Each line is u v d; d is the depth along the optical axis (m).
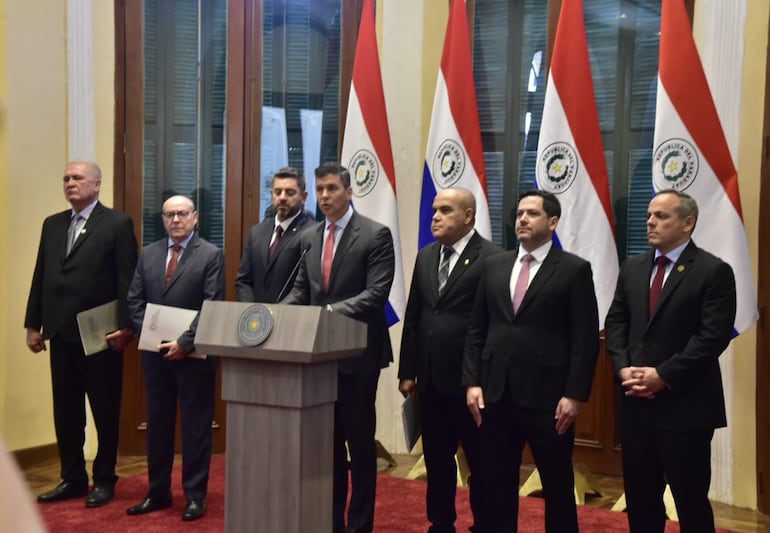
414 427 2.97
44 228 3.79
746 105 3.94
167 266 3.58
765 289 3.83
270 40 5.04
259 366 2.26
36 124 4.50
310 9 5.04
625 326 2.77
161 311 3.41
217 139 5.04
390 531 3.32
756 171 3.90
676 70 3.66
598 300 3.84
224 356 2.30
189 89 5.00
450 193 2.98
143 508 3.53
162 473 3.57
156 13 4.94
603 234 3.86
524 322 2.67
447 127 4.29
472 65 4.55
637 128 4.52
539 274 2.69
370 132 4.38
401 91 4.88
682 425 2.53
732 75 3.96
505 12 4.82
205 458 3.51
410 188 4.87
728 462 3.98
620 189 4.55
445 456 3.04
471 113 4.27
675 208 2.63
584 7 4.64
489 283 2.78
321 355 2.19
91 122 4.71
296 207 3.45
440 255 3.07
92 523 3.38
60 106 4.61
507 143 4.83
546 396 2.62
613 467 4.48
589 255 3.88
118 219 3.71
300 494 2.21
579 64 3.94
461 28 4.31
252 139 5.00
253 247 3.50
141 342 3.38
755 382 3.91
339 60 5.03
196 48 5.00
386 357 3.10
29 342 3.78
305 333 2.17
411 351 3.05
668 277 2.64
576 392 2.58
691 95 3.63
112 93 4.82
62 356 3.70
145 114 4.95
